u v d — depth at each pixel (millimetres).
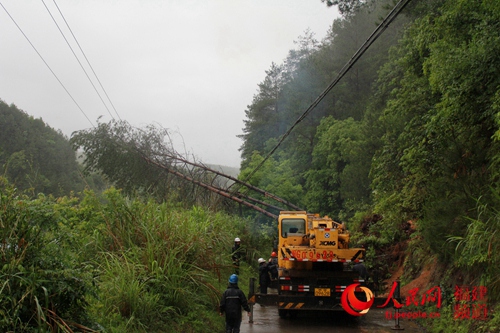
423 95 15359
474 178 10664
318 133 40688
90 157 22688
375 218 20266
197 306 9820
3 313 4957
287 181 30688
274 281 12523
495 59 9602
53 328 5586
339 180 34938
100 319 7086
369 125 28062
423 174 12898
